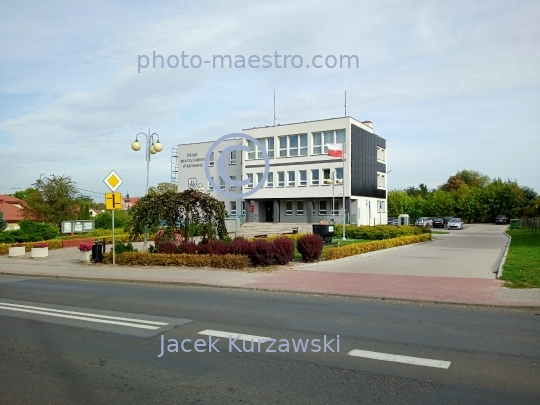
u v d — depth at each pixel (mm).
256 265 16531
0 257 23641
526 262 16016
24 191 84000
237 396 4781
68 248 28984
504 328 7730
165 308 9633
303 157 47719
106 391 4965
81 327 7953
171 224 19328
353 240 29812
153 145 22203
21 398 4785
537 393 4836
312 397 4742
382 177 54500
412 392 4863
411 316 8742
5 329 7863
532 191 85188
